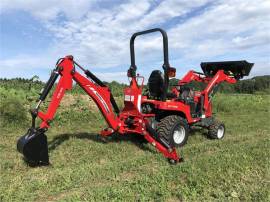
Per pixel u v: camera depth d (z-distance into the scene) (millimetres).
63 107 11977
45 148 5891
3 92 12500
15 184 5055
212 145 7836
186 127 7738
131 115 7289
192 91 8656
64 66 6285
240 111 16656
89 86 6859
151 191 4754
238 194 4789
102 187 4926
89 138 8164
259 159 6363
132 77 7395
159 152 7043
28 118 10234
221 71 9305
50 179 5254
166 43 6926
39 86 16344
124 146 7547
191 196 4684
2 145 7512
